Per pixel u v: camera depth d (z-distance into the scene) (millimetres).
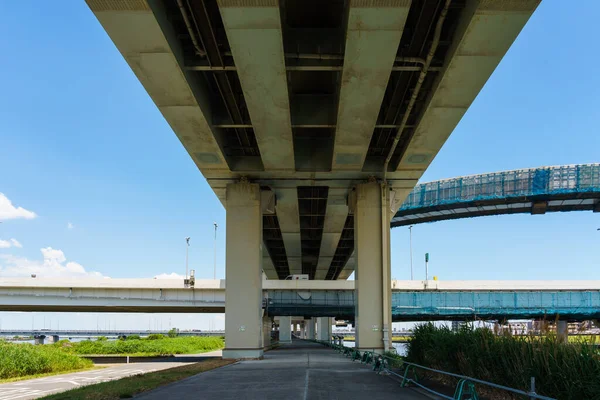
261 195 40219
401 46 23812
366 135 30000
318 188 43812
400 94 28156
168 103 26391
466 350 15945
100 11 18859
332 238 59312
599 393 10031
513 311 55844
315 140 37031
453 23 21797
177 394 16141
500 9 18828
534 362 12062
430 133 30562
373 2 18375
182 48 23641
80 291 56281
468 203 80000
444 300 56531
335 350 52406
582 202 77250
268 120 27891
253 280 37438
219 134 32562
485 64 22578
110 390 16203
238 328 36906
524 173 77250
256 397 15203
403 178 38688
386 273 37031
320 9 22906
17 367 33656
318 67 23422
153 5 19078
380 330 36406
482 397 14281
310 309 55844
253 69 22781
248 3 18438
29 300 55781
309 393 16156
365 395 15547
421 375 20922
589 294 55844
